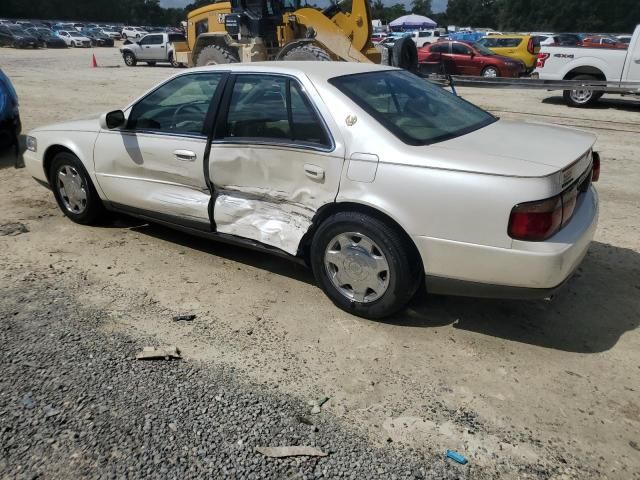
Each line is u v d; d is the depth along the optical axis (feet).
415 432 8.95
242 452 8.46
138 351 10.94
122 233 17.13
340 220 11.74
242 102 13.19
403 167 10.85
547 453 8.54
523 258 10.02
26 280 13.85
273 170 12.62
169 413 9.24
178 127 14.35
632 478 8.07
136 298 13.08
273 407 9.45
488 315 12.42
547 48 45.24
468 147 11.08
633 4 281.95
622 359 10.85
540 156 10.68
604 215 18.65
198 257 15.47
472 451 8.57
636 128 34.50
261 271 14.62
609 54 42.52
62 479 7.93
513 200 9.92
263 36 43.06
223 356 10.87
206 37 47.60
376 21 185.88
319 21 41.32
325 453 8.47
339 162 11.57
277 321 12.16
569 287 13.69
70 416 9.14
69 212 17.67
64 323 11.90
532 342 11.41
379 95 12.54
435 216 10.58
